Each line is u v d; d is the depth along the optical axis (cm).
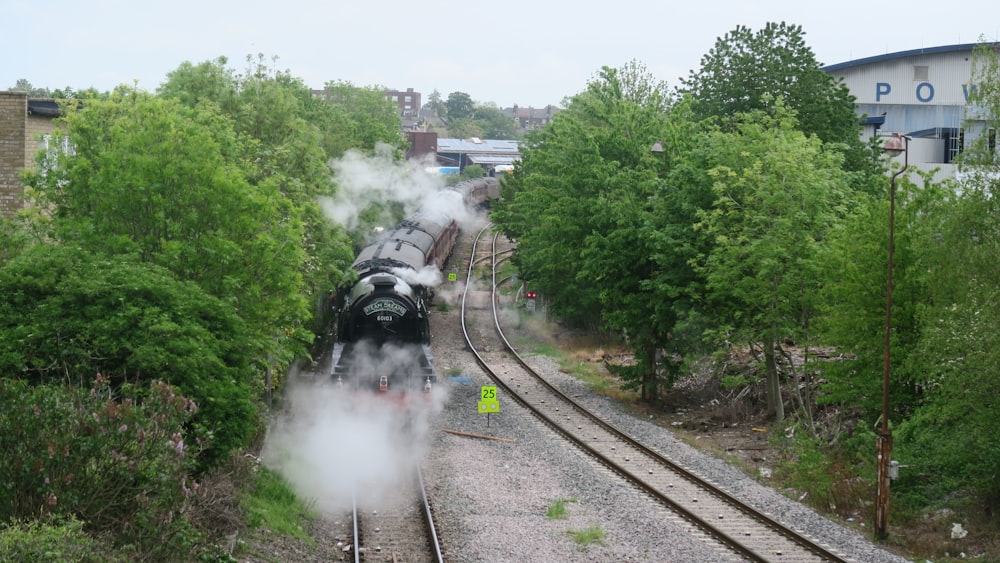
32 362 1566
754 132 3091
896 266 2433
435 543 1725
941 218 2256
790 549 1811
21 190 2780
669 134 3478
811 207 2859
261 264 2059
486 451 2586
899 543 1994
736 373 3475
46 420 1304
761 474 2486
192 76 3388
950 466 2258
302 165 3312
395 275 3170
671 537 1847
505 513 1997
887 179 2602
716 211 2928
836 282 2622
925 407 2319
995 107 2123
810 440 2491
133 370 1625
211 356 1662
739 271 2845
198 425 1562
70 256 1728
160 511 1361
